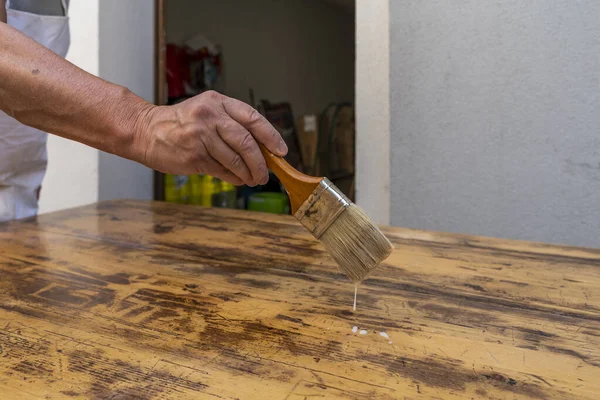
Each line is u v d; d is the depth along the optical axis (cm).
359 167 205
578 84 164
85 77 82
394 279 97
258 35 485
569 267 104
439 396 57
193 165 87
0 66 78
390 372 63
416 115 189
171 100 343
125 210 160
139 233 131
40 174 158
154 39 269
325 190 83
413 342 71
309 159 439
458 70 180
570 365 64
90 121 83
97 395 58
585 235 170
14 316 79
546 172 172
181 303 85
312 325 76
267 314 80
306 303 85
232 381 61
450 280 96
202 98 85
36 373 62
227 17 454
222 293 89
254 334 73
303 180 85
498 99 175
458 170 185
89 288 91
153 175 277
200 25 427
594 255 112
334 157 454
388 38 191
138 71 261
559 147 169
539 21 166
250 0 475
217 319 78
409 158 192
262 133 88
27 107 82
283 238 127
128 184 263
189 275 99
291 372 63
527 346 70
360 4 196
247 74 474
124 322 77
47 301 85
